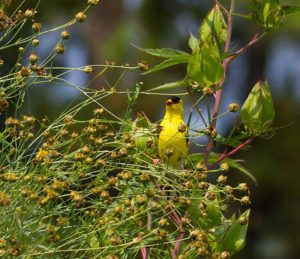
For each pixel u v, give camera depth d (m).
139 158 7.66
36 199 6.64
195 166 7.92
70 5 23.28
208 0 24.31
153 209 7.28
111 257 6.45
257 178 22.88
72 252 6.73
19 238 6.38
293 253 22.70
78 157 6.79
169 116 9.47
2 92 7.07
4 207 6.53
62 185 6.51
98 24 23.42
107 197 6.79
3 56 15.98
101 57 22.78
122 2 23.81
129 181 7.27
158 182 7.27
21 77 7.04
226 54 7.90
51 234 6.51
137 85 7.41
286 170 23.06
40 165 6.97
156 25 23.92
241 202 7.09
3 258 6.25
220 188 7.51
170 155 7.15
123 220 6.70
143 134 7.54
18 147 7.00
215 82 7.86
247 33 25.06
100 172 7.07
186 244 7.70
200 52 7.85
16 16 7.28
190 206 7.50
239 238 7.71
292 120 23.72
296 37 25.05
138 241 6.59
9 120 6.88
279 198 23.09
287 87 25.20
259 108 7.93
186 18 24.44
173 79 22.45
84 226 6.67
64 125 7.04
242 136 7.98
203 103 21.09
